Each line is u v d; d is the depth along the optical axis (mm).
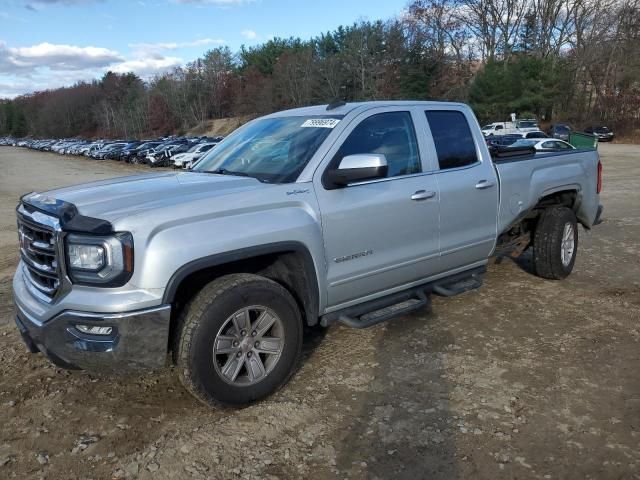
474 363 4094
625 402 3506
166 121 101562
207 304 3252
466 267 5023
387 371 4000
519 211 5332
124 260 3041
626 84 53500
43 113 139000
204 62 99188
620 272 6387
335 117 4191
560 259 5871
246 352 3457
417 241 4406
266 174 3922
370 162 3639
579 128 52688
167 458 3057
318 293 3807
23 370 4160
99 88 131875
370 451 3070
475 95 55844
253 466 2969
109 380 3979
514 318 4965
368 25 61625
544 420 3320
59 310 3164
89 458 3074
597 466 2895
